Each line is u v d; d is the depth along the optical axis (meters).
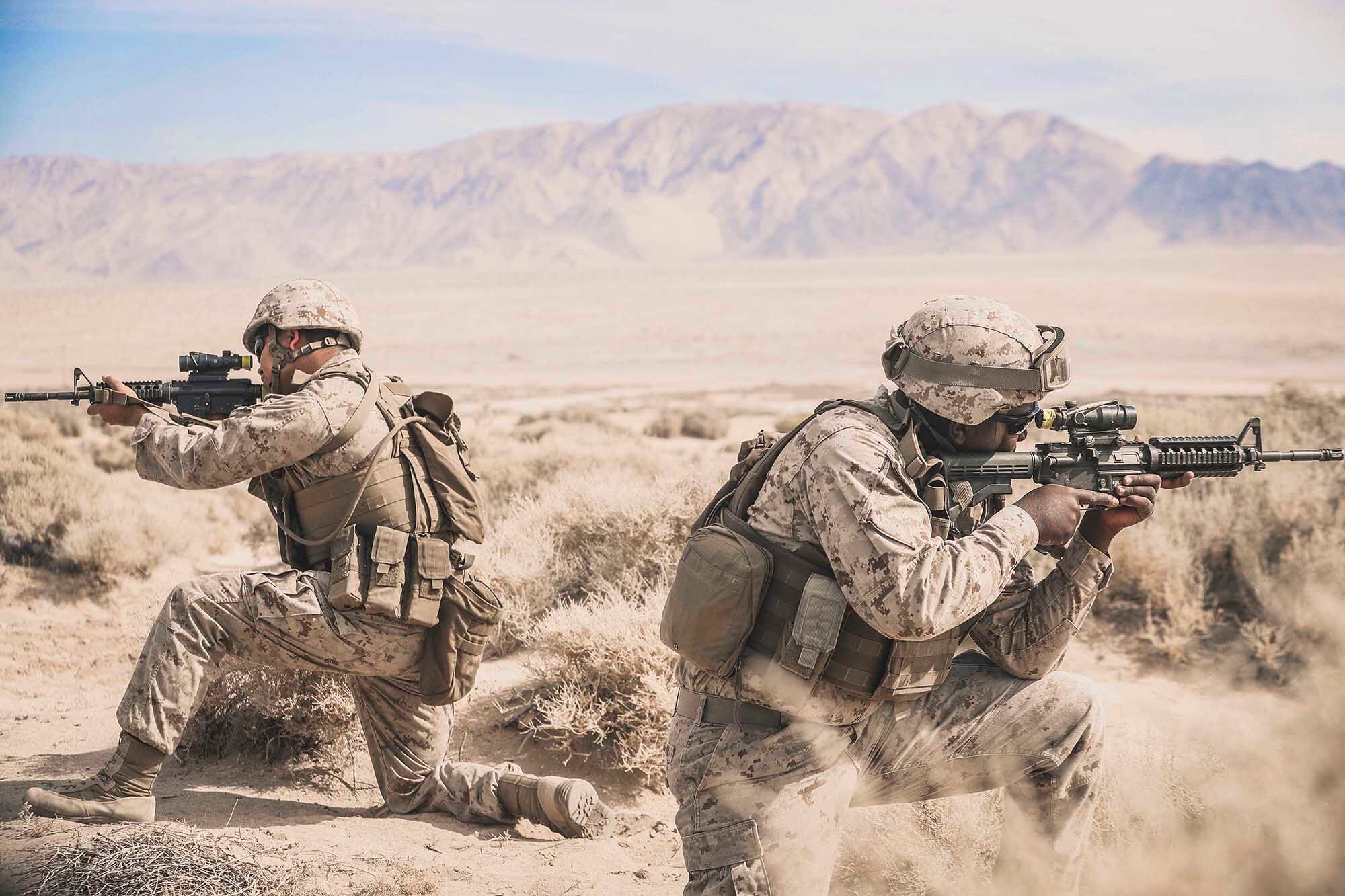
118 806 3.53
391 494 3.61
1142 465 2.97
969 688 3.05
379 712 4.00
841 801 2.84
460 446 3.87
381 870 3.42
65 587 8.07
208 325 146.75
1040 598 3.05
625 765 4.44
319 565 3.70
